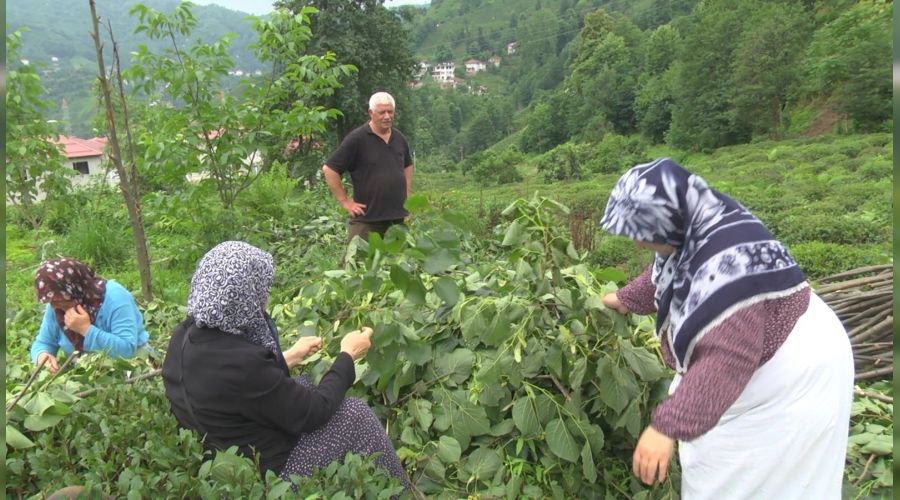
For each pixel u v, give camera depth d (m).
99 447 1.95
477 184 52.28
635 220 1.72
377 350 2.43
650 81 69.00
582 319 2.51
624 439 2.52
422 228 2.80
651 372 2.44
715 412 1.62
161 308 4.20
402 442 2.48
